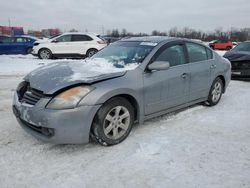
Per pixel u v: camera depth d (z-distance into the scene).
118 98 3.64
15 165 3.17
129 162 3.28
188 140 3.94
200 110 5.42
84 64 4.27
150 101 4.10
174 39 4.75
